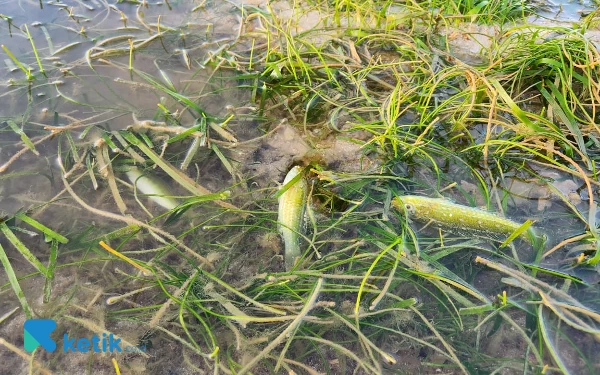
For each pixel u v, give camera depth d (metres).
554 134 0.60
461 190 0.56
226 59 0.77
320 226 0.52
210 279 0.47
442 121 0.67
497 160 0.60
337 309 0.46
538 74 0.70
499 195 0.57
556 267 0.49
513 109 0.58
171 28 0.86
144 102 0.70
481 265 0.49
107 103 0.70
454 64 0.76
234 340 0.44
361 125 0.63
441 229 0.52
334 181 0.56
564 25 0.86
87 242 0.51
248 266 0.49
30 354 0.43
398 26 0.86
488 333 0.44
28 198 0.56
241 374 0.41
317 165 0.59
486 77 0.68
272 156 0.62
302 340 0.44
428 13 0.85
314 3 0.93
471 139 0.63
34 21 0.89
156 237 0.50
